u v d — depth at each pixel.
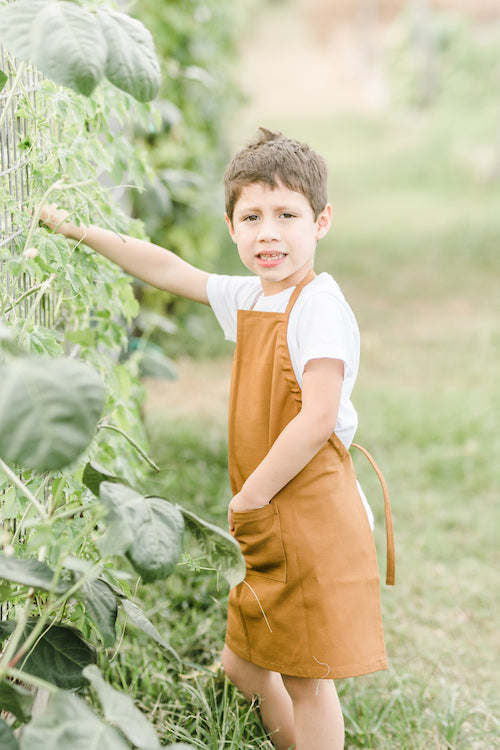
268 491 1.79
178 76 5.12
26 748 1.11
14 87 1.60
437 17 24.23
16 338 1.62
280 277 1.84
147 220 3.93
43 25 1.30
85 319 2.29
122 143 2.25
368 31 31.50
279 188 1.80
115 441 2.36
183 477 3.85
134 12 4.42
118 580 1.83
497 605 3.24
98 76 1.30
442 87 22.39
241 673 2.08
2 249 1.62
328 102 28.06
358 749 2.33
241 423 1.93
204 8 5.46
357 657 1.86
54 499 1.62
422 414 5.07
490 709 2.57
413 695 2.60
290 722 2.15
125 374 2.45
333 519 1.85
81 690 1.93
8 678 1.63
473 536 3.76
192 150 5.68
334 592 1.85
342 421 1.89
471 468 4.39
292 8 47.75
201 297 2.09
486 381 5.75
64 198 1.97
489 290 8.41
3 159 1.75
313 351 1.76
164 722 2.17
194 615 2.76
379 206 13.07
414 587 3.30
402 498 4.06
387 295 8.31
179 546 1.34
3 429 1.08
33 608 1.78
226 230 8.78
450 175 14.85
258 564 1.90
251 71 35.06
